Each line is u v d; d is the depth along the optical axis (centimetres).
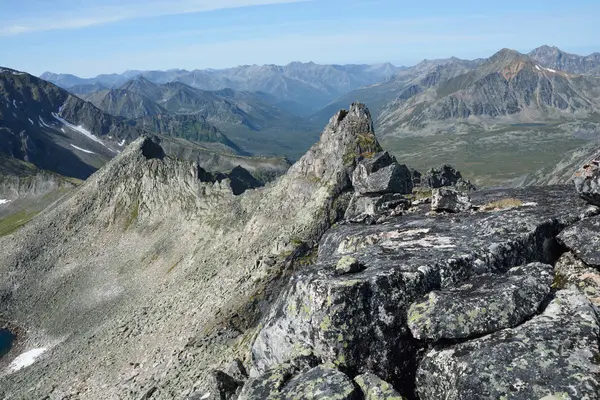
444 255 1634
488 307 1312
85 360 9350
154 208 16512
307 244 7612
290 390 1263
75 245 17112
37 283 15962
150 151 19438
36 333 13675
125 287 13812
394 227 2298
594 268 1606
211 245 11994
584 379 1049
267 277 7094
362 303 1426
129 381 6900
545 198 2339
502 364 1149
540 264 1510
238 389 1669
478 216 2214
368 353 1384
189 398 2034
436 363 1273
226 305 6912
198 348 6116
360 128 9112
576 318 1245
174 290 10694
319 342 1402
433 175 10162
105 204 18088
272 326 1567
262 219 9862
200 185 15250
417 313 1391
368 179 3525
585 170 1866
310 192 9156
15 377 10888
